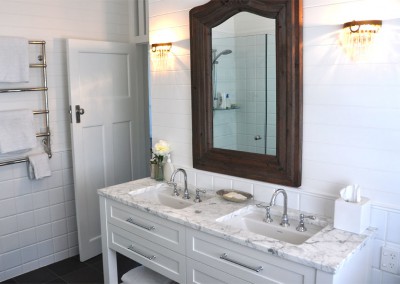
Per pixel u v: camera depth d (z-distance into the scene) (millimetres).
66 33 3371
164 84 2855
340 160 2059
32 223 3318
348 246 1770
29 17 3145
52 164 3387
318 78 2074
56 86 3350
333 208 2098
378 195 1958
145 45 3859
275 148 2262
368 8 1876
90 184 3502
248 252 1884
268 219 2191
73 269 3377
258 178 2342
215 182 2613
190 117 2723
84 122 3379
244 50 2322
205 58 2500
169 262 2305
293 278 1741
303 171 2199
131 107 3750
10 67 2926
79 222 3441
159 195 2766
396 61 1822
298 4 2049
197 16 2496
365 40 1854
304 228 2070
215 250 2029
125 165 3771
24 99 3158
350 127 2002
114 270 2787
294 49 2088
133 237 2514
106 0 3605
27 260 3318
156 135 2984
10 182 3150
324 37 2025
